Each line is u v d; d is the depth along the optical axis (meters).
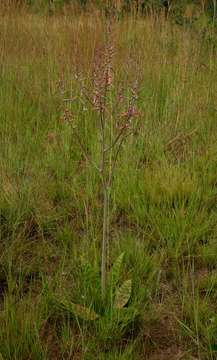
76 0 7.16
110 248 2.98
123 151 4.07
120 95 2.68
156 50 5.80
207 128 4.60
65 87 5.05
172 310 2.58
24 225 3.23
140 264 2.79
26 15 7.39
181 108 4.76
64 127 4.52
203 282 2.75
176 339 2.43
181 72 5.28
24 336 2.26
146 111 4.61
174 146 4.34
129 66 4.84
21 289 2.65
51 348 2.34
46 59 6.07
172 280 2.81
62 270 2.67
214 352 2.29
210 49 5.99
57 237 3.14
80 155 4.22
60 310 2.50
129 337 2.41
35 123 4.93
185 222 3.12
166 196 3.50
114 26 6.12
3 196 3.43
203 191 3.58
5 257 2.88
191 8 6.54
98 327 2.39
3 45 6.06
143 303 2.58
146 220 3.31
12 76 5.64
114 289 2.54
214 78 5.43
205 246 3.04
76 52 5.39
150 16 6.52
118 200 3.49
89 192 3.54
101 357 2.22
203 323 2.47
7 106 4.99
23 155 4.14
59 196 3.66
